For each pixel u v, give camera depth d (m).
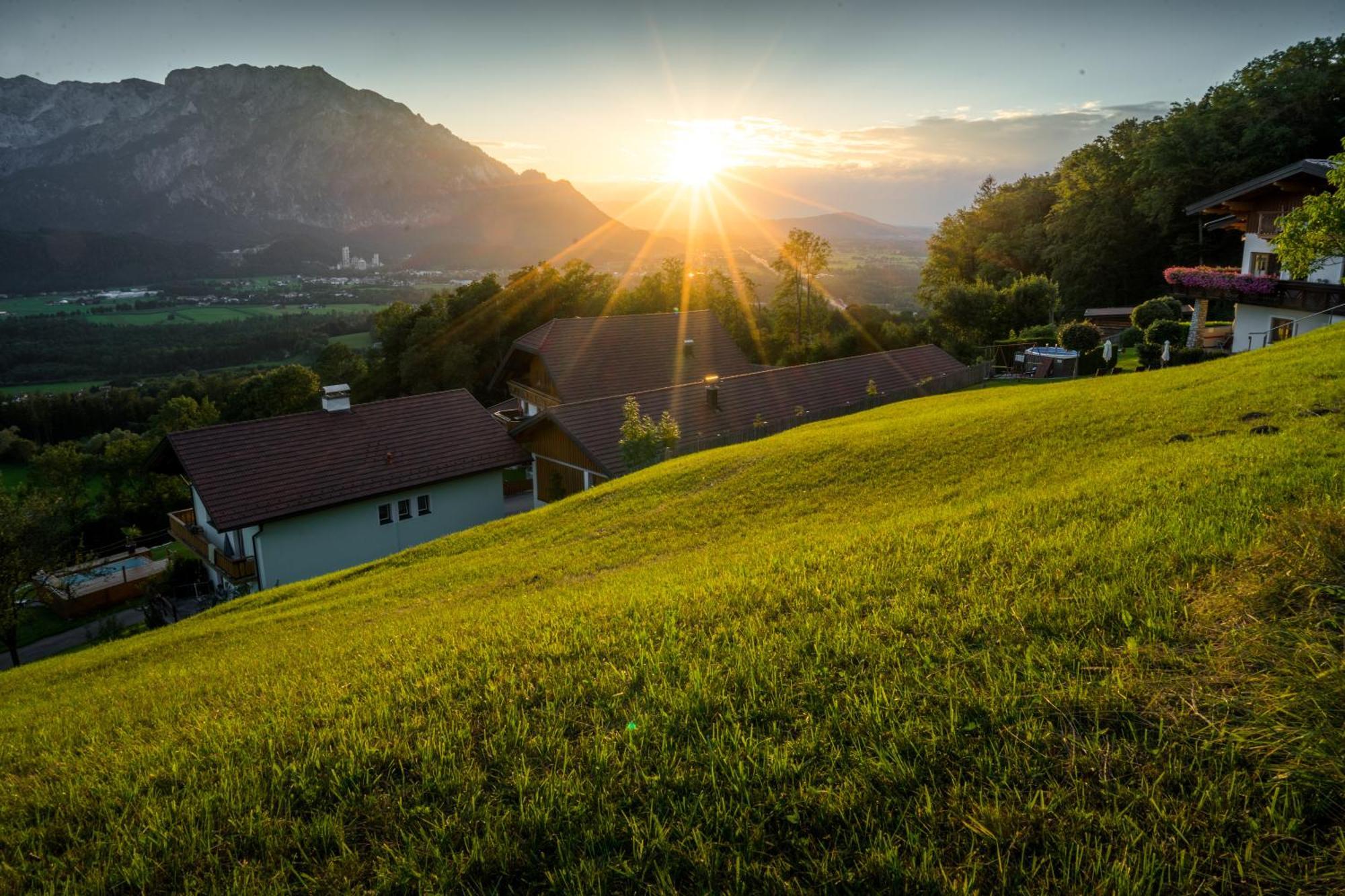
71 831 3.89
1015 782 2.89
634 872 2.75
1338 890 2.19
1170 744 2.89
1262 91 45.75
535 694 4.46
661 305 56.06
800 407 30.92
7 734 7.45
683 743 3.58
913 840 2.67
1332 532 3.92
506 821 3.16
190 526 26.67
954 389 35.81
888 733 3.31
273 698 5.72
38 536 23.78
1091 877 2.40
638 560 10.72
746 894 2.58
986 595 4.78
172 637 13.19
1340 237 17.48
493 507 28.19
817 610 5.18
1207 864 2.39
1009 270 65.44
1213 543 4.79
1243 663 3.27
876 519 9.53
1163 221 48.00
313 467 24.56
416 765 3.78
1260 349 18.19
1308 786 2.54
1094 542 5.50
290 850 3.29
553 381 36.22
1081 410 13.82
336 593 14.26
